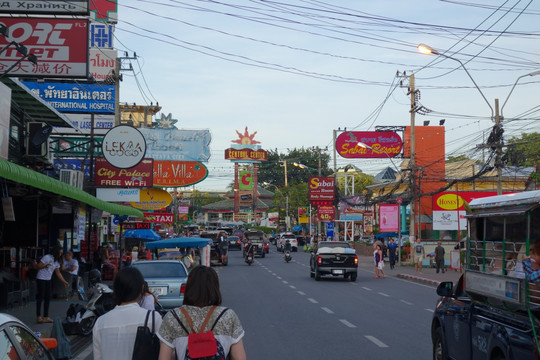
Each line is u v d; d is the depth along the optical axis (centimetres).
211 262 4450
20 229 1862
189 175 3769
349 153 5459
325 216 6406
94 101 3650
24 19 1705
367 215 7675
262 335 1362
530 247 630
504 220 694
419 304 1997
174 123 5753
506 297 623
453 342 830
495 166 2930
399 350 1176
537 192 620
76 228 2394
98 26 4025
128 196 2716
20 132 2162
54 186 1350
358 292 2436
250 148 11150
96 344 505
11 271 2011
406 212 6306
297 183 12569
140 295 524
